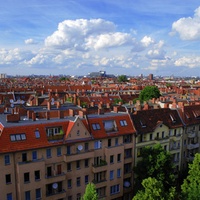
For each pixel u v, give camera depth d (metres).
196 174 50.09
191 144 75.62
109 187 59.75
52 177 50.88
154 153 57.28
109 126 61.12
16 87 183.38
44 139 51.16
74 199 55.56
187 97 131.25
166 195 43.78
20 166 47.12
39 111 69.38
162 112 72.81
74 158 53.19
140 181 56.69
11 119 53.56
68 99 116.31
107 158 58.44
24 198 48.34
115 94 161.38
